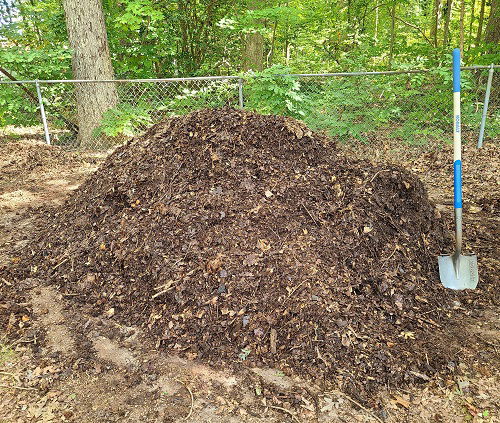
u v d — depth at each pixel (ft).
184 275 9.02
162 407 6.82
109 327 8.84
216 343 8.04
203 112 12.31
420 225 10.82
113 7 29.32
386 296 9.07
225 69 38.58
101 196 11.92
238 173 10.87
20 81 24.02
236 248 9.33
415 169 19.76
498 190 16.58
